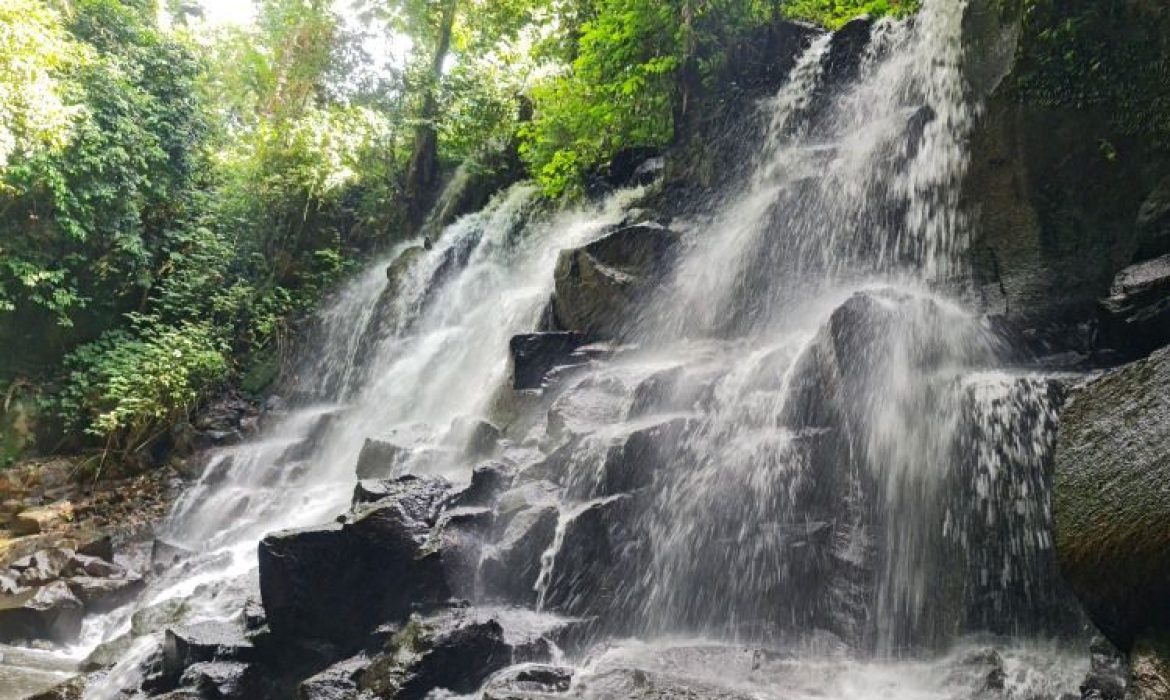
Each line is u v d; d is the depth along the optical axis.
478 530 6.58
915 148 8.25
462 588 6.19
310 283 18.66
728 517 6.43
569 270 10.03
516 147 17.50
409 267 16.39
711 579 6.32
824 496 6.23
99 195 16.22
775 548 6.17
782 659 5.41
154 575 10.89
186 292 17.30
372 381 14.95
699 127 11.11
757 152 10.38
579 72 11.98
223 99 23.08
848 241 8.55
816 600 5.93
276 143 19.17
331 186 18.94
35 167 15.04
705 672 5.02
